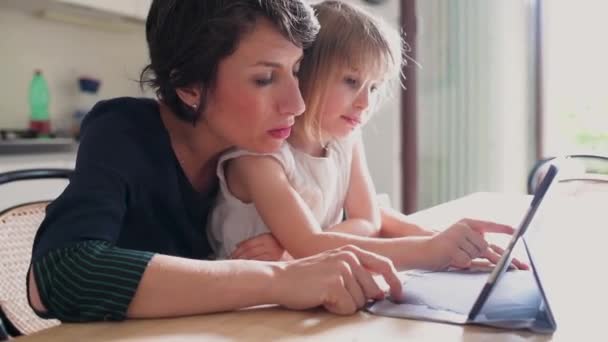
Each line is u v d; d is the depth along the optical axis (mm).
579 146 3561
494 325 469
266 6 648
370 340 450
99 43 2500
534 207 483
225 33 647
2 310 898
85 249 564
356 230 972
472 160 3354
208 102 694
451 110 3320
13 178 989
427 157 3314
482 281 613
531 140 3342
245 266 562
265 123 678
